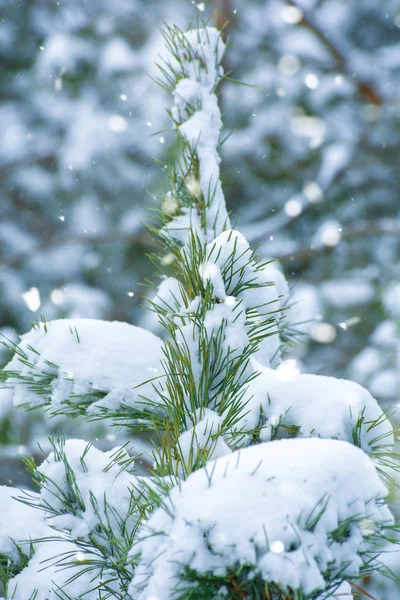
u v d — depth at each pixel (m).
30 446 3.91
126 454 1.77
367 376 4.56
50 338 1.79
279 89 5.32
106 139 5.46
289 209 2.75
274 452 1.56
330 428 1.71
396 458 1.72
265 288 1.73
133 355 1.78
